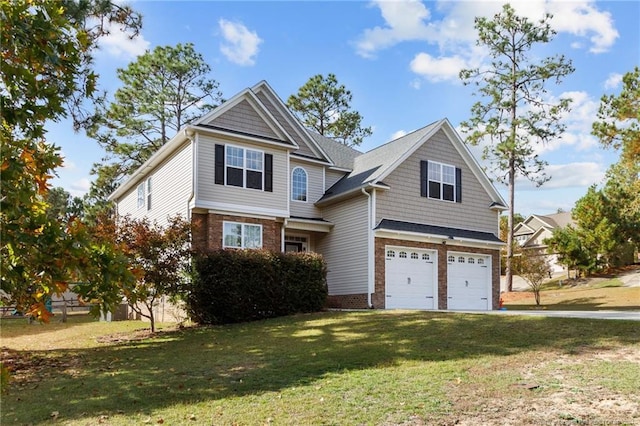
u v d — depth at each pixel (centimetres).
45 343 1349
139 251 1380
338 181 2305
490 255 2258
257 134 1880
